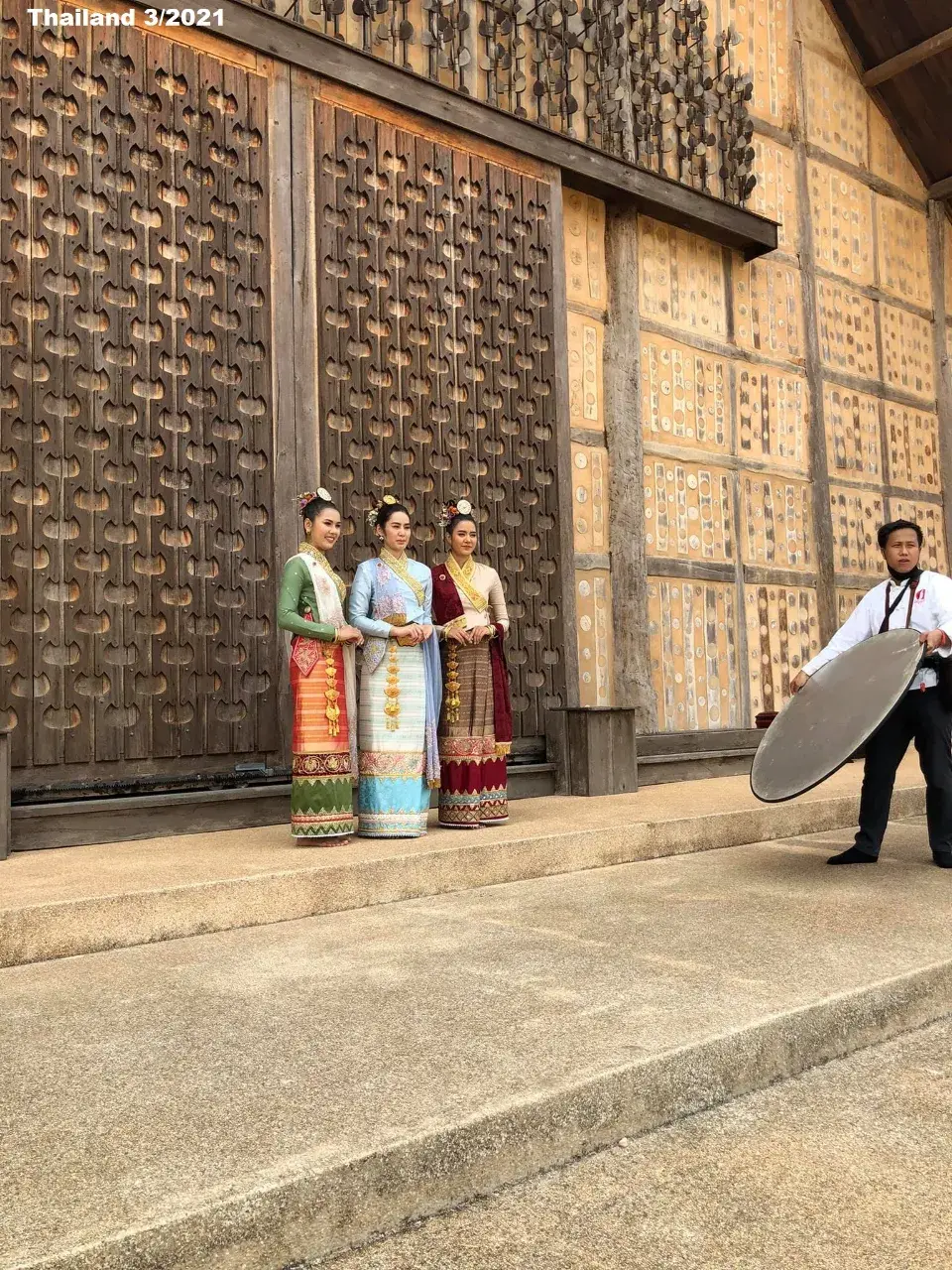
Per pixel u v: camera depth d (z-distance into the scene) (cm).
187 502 511
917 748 451
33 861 409
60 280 480
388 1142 176
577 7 723
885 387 994
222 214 534
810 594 892
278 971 295
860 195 992
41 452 470
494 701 505
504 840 439
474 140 650
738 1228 171
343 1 584
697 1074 222
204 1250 153
